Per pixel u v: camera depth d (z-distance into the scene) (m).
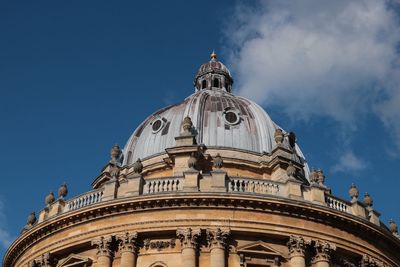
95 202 42.16
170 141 52.94
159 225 39.91
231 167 49.97
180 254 39.38
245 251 39.31
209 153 50.19
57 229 43.06
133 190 41.69
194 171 41.84
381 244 44.19
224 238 39.19
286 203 40.41
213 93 59.91
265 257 39.59
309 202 41.00
